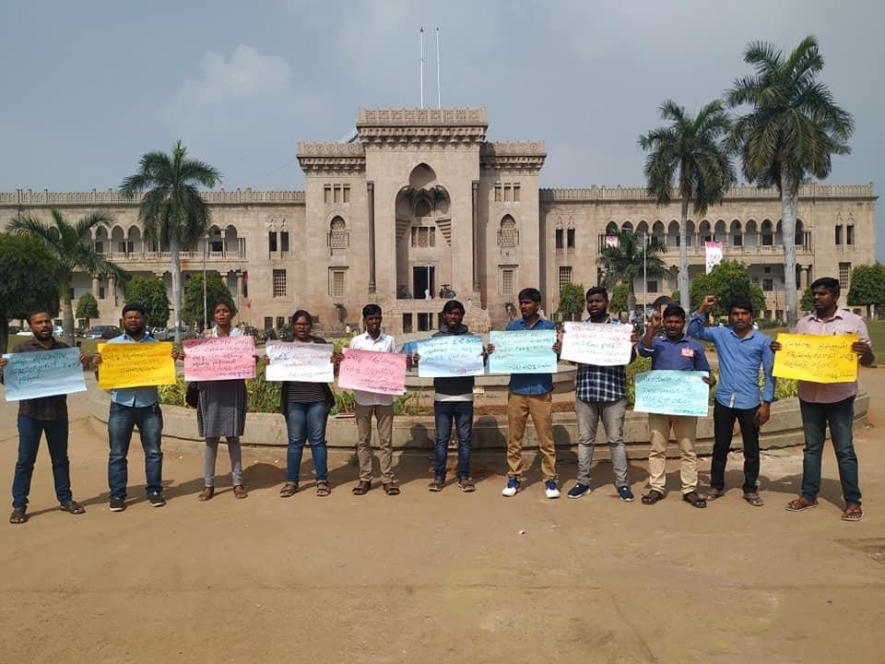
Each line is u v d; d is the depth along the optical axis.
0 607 5.29
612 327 8.02
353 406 11.41
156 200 43.22
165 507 8.02
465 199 60.34
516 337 8.30
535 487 8.76
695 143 42.94
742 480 8.98
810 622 4.85
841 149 35.72
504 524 7.20
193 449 11.12
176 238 44.25
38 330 7.81
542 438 8.23
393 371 8.44
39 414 7.61
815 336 7.36
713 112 42.81
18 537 6.96
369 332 8.86
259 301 68.94
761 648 4.50
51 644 4.69
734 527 7.01
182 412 11.29
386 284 59.97
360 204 62.97
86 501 8.34
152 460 8.09
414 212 63.12
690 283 74.50
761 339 7.86
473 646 4.59
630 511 7.62
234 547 6.57
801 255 73.62
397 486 8.58
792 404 11.16
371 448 9.30
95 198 70.75
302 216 69.44
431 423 10.02
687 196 44.00
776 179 37.50
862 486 8.62
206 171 43.72
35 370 7.58
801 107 35.34
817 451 7.57
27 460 7.57
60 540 6.85
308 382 8.48
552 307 70.69
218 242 73.00
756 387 7.86
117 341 8.07
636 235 57.25
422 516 7.52
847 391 7.26
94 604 5.32
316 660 4.43
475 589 5.50
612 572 5.82
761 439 10.73
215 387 8.34
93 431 13.79
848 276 73.56
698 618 4.94
